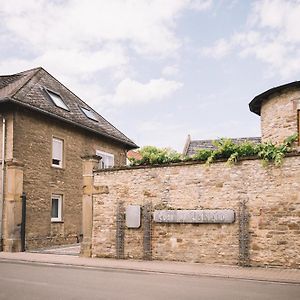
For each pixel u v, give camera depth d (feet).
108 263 43.32
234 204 41.70
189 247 43.42
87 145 76.13
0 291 28.32
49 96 70.74
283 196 39.58
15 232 57.41
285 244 39.09
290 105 50.75
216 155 43.11
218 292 28.35
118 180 48.21
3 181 58.90
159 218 44.80
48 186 65.57
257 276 34.81
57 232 67.21
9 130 59.26
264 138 54.60
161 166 45.96
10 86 67.72
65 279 33.83
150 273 37.70
